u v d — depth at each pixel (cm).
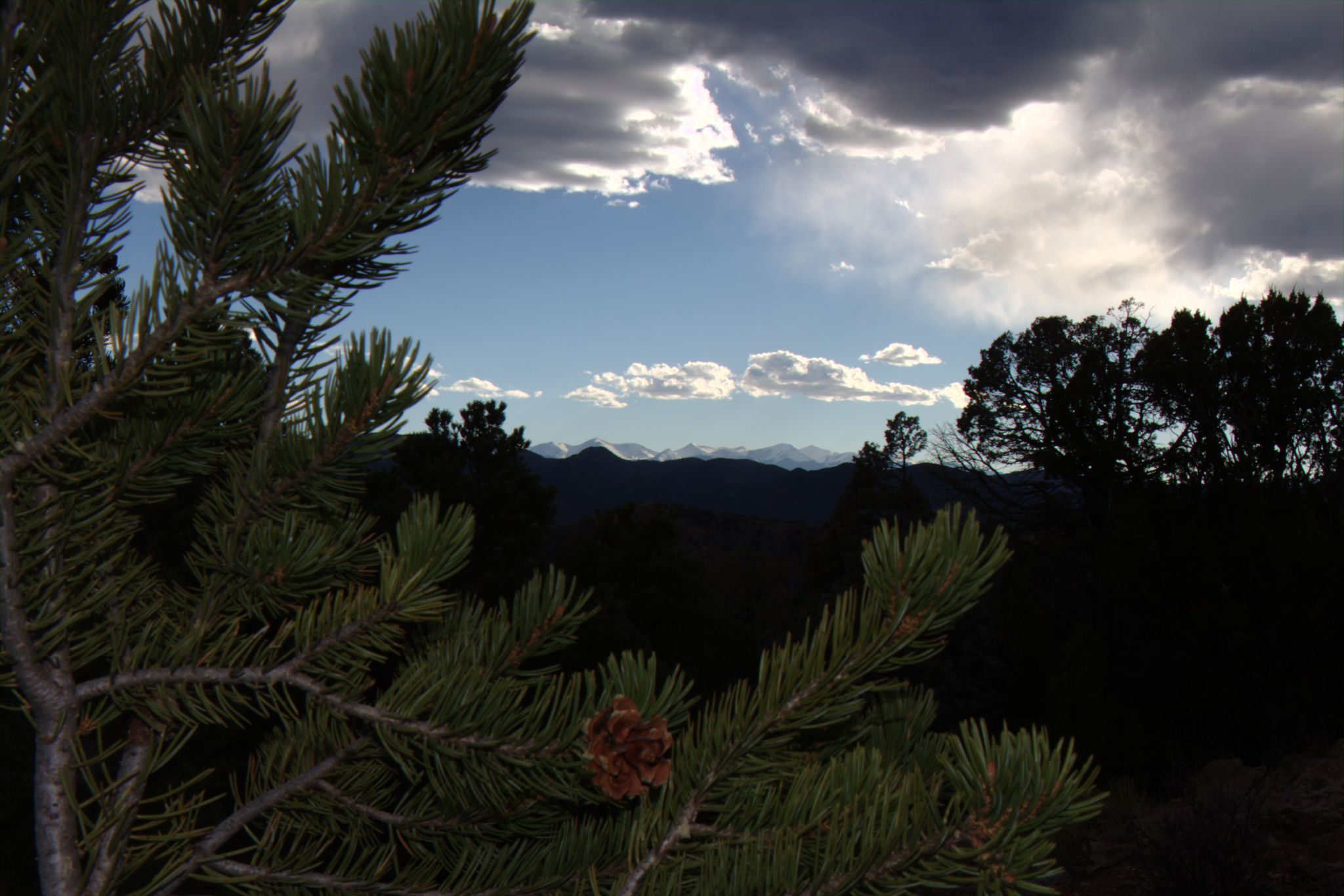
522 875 149
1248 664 1523
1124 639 2069
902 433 4534
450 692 140
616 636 1369
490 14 123
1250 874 582
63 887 135
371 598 140
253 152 123
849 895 97
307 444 143
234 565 148
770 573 5356
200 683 143
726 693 122
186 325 133
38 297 136
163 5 147
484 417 1989
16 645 133
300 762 157
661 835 119
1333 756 905
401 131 125
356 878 153
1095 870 665
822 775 122
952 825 94
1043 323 3266
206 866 149
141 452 147
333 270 141
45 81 132
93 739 242
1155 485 1961
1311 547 1484
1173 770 1322
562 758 138
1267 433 1812
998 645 2420
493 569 1908
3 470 131
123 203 143
